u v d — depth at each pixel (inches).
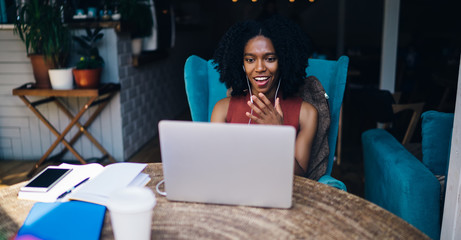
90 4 140.5
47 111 138.6
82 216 40.4
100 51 132.7
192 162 41.1
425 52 248.5
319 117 63.5
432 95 217.3
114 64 133.3
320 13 349.7
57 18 119.8
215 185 41.8
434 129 71.4
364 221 39.6
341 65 68.0
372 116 110.0
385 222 39.5
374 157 81.1
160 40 160.2
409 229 38.3
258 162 39.8
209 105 75.4
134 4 134.6
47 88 124.8
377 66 248.8
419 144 100.7
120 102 136.4
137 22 143.5
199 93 73.3
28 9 117.3
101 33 131.2
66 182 47.8
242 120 64.7
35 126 140.5
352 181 121.3
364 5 341.4
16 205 43.7
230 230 38.1
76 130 138.9
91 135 139.6
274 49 59.7
